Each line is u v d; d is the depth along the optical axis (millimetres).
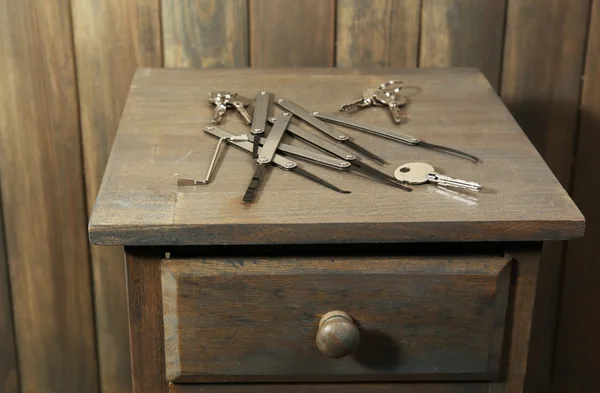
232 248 759
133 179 777
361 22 1046
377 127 855
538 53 1059
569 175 1104
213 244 740
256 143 826
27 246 1107
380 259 755
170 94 914
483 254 765
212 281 751
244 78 954
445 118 875
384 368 779
